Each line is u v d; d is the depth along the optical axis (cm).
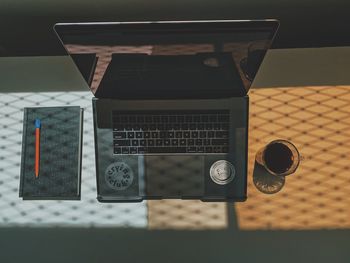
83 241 148
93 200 150
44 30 136
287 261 143
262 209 145
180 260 145
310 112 152
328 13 126
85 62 120
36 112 156
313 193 146
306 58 156
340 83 153
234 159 143
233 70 125
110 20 129
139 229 147
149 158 145
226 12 127
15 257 149
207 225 146
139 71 125
